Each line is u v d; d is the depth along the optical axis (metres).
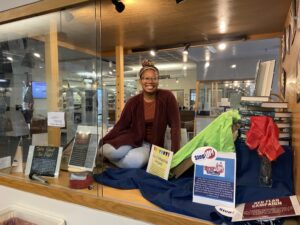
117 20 2.53
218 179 1.12
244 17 2.45
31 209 1.54
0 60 2.05
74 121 1.70
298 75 1.08
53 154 1.65
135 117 1.81
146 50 3.88
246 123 1.31
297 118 1.10
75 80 1.79
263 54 6.16
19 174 1.69
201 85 5.66
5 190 1.67
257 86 1.79
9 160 1.77
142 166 1.59
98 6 1.57
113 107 2.81
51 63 1.91
